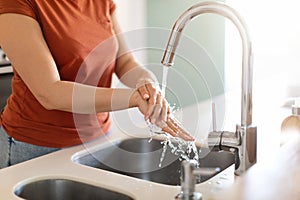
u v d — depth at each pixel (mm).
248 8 2189
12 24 1182
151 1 2830
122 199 982
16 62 1202
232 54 2506
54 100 1193
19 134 1361
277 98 1802
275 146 1194
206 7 939
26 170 1114
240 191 658
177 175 1343
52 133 1334
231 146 994
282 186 664
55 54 1308
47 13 1264
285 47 2102
